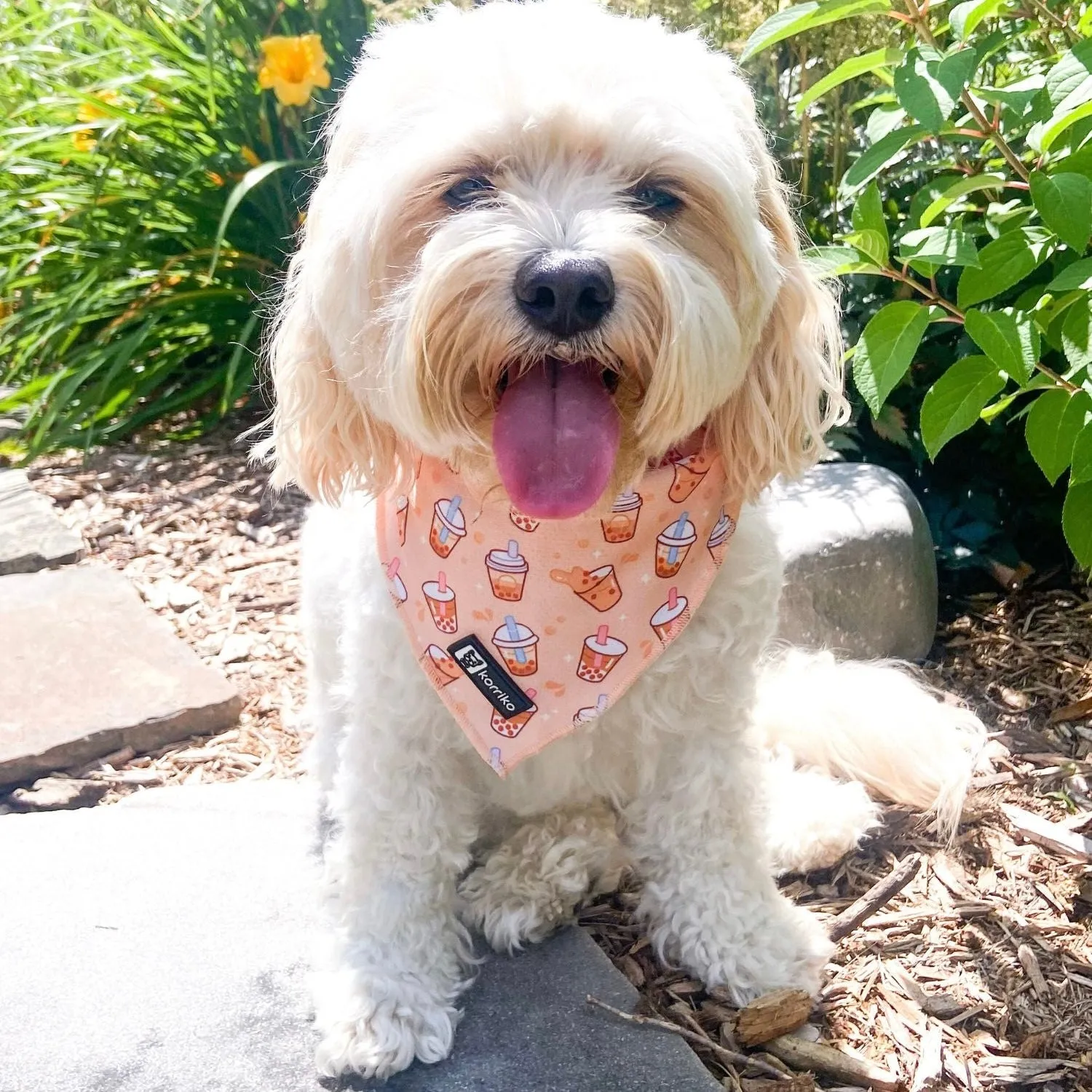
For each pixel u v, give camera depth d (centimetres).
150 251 111
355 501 51
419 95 41
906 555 67
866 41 73
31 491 94
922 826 55
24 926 48
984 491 77
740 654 45
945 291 74
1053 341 52
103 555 85
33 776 61
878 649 67
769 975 45
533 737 44
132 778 61
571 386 40
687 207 41
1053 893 50
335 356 44
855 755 57
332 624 51
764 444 45
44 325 111
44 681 67
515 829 52
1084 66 44
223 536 88
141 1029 43
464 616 44
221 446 102
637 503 43
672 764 47
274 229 108
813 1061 42
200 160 108
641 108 40
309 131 99
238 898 50
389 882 46
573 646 44
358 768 46
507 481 40
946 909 49
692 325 38
